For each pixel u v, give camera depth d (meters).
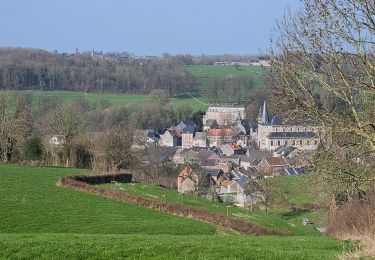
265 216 60.97
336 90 25.16
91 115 172.12
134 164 99.94
